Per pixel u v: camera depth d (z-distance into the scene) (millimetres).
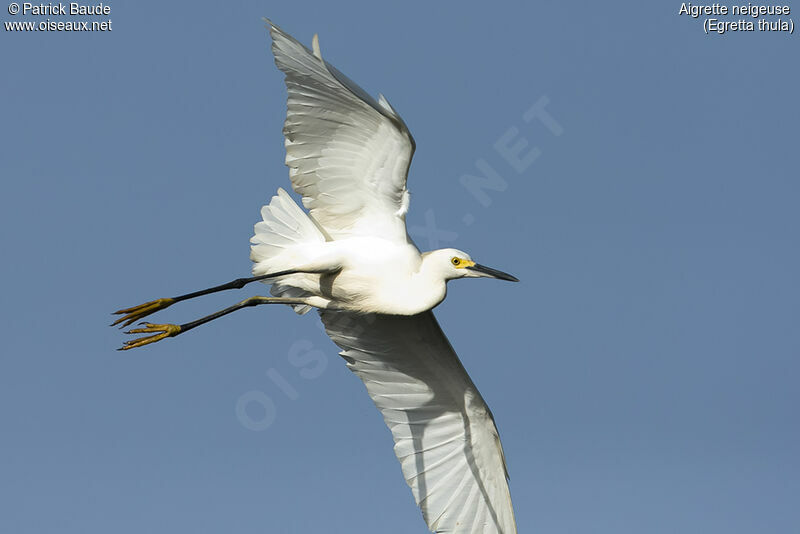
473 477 15055
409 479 14992
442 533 14969
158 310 12570
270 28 11031
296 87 11531
